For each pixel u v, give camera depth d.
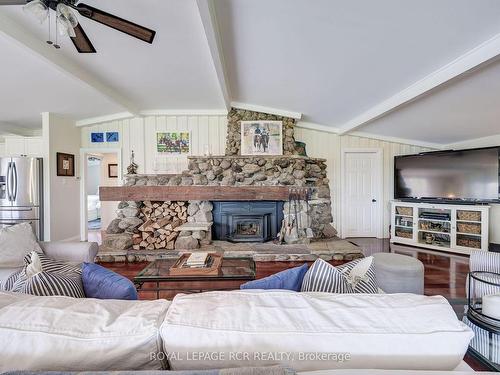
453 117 3.77
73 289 1.10
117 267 3.63
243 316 0.72
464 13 1.73
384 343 0.69
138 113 4.93
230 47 2.66
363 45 2.32
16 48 2.66
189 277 2.17
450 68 2.40
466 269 3.43
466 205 4.14
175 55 2.94
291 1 1.91
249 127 4.80
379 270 2.25
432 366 0.69
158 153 5.15
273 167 4.58
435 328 0.70
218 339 0.67
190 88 3.95
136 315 0.73
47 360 0.64
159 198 4.25
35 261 1.40
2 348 0.65
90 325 0.69
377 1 1.77
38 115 4.66
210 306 0.76
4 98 3.89
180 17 2.27
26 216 4.26
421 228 4.70
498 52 1.95
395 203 4.96
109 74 3.43
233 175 4.51
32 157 4.33
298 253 3.89
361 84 3.12
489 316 1.30
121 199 4.23
